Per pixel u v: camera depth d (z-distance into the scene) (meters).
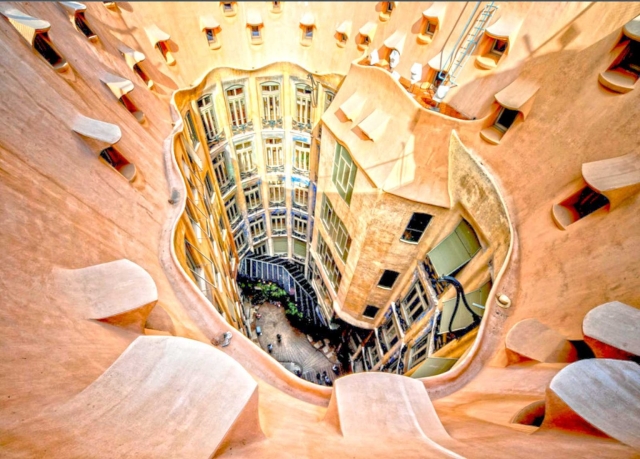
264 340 27.77
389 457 3.63
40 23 8.52
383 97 14.07
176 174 12.38
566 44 9.86
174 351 4.44
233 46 19.41
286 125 23.66
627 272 6.94
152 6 16.16
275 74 20.89
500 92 10.88
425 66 13.55
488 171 11.23
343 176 17.12
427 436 4.77
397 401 5.64
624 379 4.45
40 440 3.01
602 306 6.15
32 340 4.31
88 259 6.71
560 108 9.73
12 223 5.45
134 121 11.95
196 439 3.45
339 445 4.20
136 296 6.11
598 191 7.79
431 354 13.37
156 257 9.25
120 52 13.68
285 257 33.97
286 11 18.70
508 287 9.67
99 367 4.67
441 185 13.01
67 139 8.14
